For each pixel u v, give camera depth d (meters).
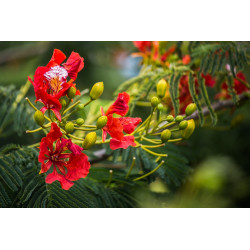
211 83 1.26
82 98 1.32
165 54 1.25
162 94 0.96
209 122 1.32
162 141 0.96
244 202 1.46
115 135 0.90
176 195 1.15
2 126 1.17
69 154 0.88
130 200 1.06
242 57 1.16
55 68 0.88
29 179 0.95
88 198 0.98
